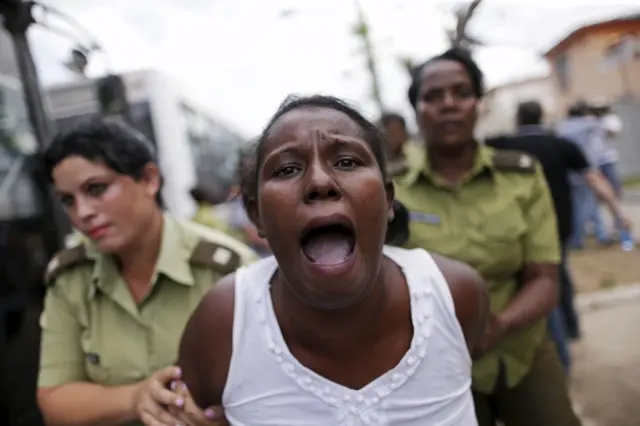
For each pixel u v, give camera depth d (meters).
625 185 12.57
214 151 8.32
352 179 0.88
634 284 5.20
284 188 0.88
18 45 2.97
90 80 3.98
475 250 1.73
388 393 0.99
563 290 3.59
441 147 1.78
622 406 3.13
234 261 1.58
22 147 2.93
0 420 2.30
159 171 1.58
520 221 1.73
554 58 16.08
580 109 6.40
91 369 1.53
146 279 1.57
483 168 1.79
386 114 3.12
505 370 1.75
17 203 2.81
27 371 2.34
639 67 14.69
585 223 6.72
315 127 0.90
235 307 1.04
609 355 3.80
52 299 1.57
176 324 1.52
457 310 1.08
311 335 0.98
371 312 0.96
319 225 0.86
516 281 1.81
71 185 1.42
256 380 1.01
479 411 1.82
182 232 1.61
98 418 1.35
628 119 13.42
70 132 1.45
